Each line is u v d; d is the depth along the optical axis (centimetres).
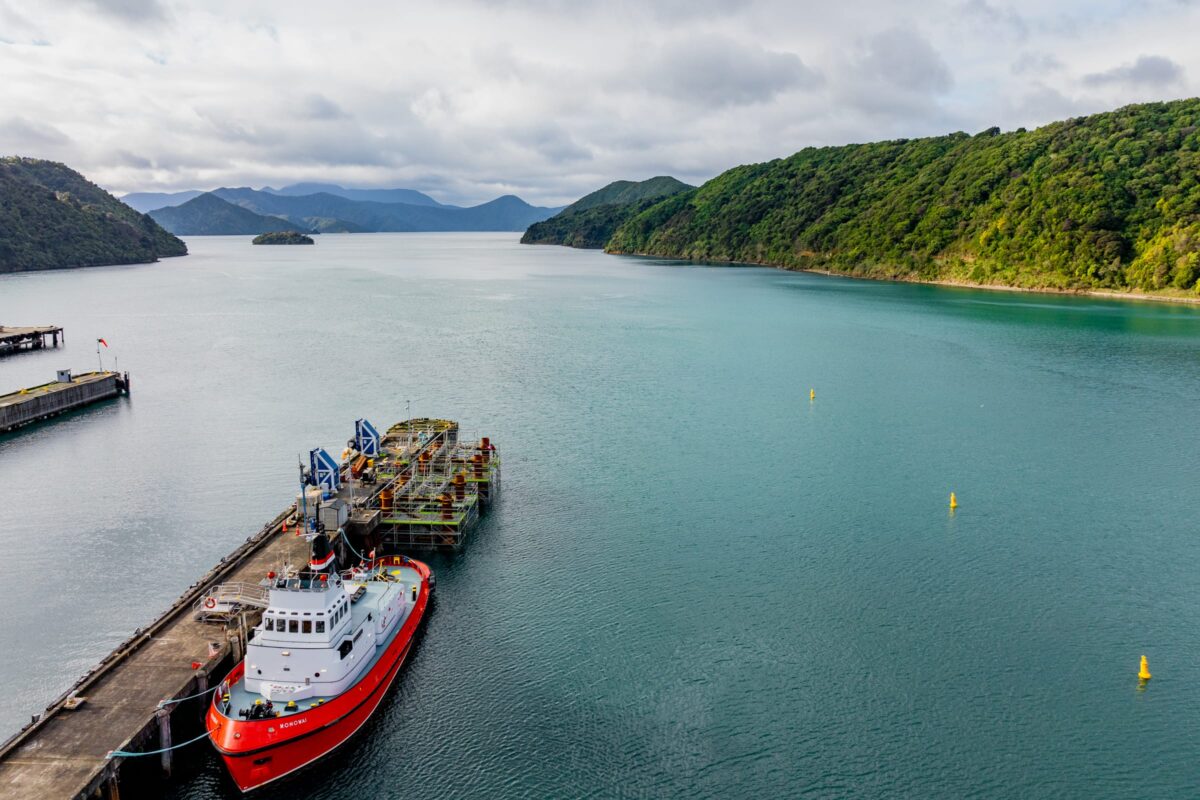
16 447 9456
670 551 6650
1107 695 4803
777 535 6981
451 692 4772
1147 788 4062
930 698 4756
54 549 6738
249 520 7344
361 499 6844
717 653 5191
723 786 4044
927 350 15450
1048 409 11094
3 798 3400
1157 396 11781
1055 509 7588
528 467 8650
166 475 8512
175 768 4128
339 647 4350
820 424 10369
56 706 4012
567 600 5853
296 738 4025
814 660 5125
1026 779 4119
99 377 11744
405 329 17800
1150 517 7400
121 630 5494
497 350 15300
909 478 8406
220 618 4981
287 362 14012
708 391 12112
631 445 9450
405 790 4019
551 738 4391
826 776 4119
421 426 9231
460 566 6366
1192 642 5369
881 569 6369
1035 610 5769
